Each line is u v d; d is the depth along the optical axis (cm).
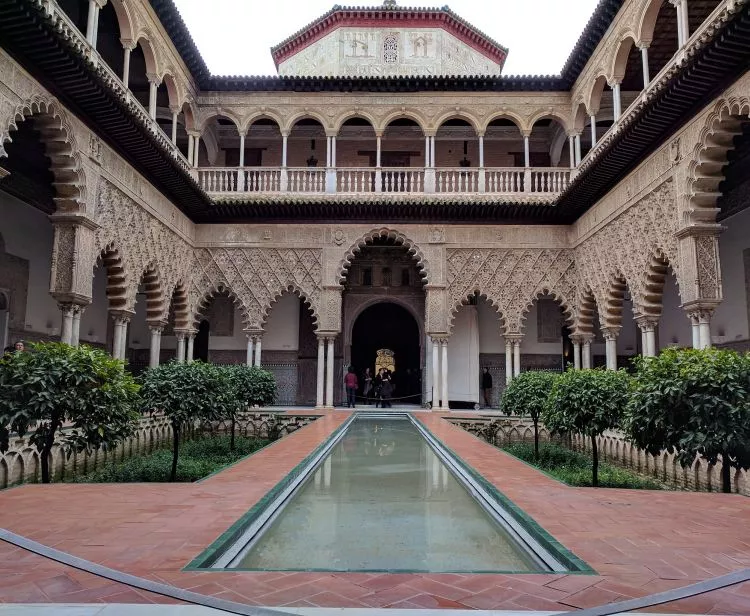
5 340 1041
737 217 1094
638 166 1000
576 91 1325
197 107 1377
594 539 294
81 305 855
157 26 1092
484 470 503
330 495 432
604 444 892
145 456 845
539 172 1413
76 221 833
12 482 574
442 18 1609
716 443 461
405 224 1373
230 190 1395
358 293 1597
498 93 1380
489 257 1368
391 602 213
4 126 652
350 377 1512
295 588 227
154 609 202
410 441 790
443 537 319
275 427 1083
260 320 1355
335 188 1370
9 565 248
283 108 1391
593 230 1224
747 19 595
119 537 292
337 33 1612
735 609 207
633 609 206
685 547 282
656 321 982
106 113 830
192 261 1366
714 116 758
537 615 200
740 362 484
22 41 647
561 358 1560
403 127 1592
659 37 1098
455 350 1529
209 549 270
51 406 499
